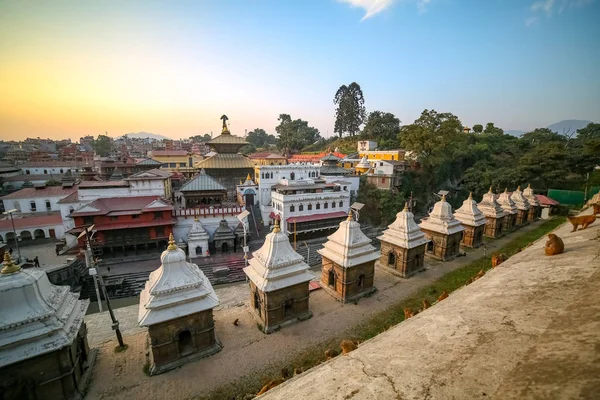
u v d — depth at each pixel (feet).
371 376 13.29
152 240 130.82
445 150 228.22
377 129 342.23
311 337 66.44
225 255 134.92
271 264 67.87
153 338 55.36
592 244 26.05
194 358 59.26
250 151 476.95
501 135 318.04
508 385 9.75
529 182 209.05
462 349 13.51
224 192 159.63
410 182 221.25
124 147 513.04
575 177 203.10
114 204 130.62
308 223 155.63
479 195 225.56
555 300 15.98
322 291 87.45
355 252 80.33
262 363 58.80
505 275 23.81
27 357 44.21
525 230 141.28
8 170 280.31
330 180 190.49
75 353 51.62
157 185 151.64
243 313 76.23
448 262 105.19
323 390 13.12
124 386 53.11
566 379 8.64
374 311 76.38
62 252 134.92
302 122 485.97
